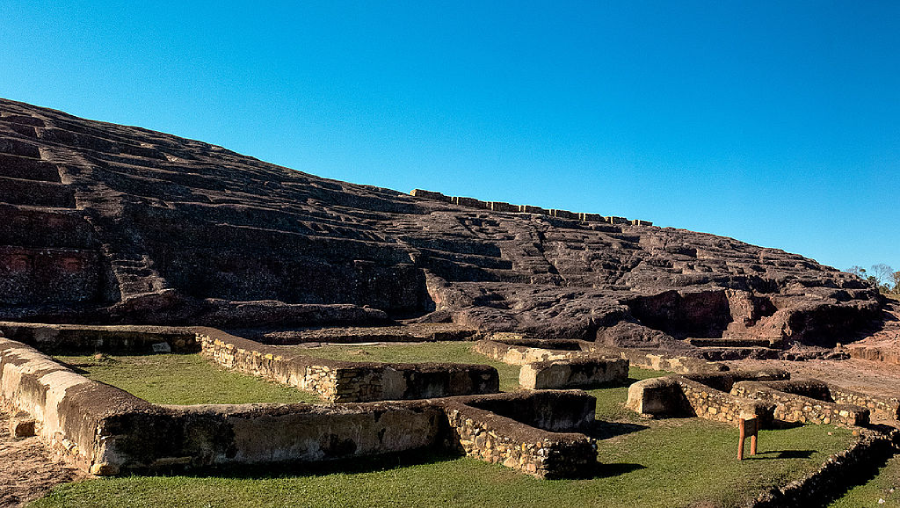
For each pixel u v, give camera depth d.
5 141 35.12
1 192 28.47
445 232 51.66
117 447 8.97
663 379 18.30
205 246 32.59
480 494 9.91
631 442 14.20
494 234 56.06
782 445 14.34
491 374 17.56
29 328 18.48
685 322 44.03
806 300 45.25
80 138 42.09
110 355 19.28
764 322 43.75
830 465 12.92
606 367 21.45
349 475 10.36
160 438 9.36
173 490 8.68
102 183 33.50
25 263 24.92
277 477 9.83
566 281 48.44
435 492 9.86
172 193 38.16
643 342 35.38
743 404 16.55
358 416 11.38
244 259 32.59
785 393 18.67
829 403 17.81
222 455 9.88
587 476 11.19
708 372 21.58
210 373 17.66
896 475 14.02
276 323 28.56
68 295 25.64
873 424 17.70
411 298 39.09
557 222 68.19
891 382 31.59
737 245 70.38
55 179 32.81
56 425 10.37
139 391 14.54
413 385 15.91
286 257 34.91
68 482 8.65
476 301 37.91
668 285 49.19
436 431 12.56
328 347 25.08
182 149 51.59
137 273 26.98
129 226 30.02
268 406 10.62
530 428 11.64
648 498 9.98
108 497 8.22
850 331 47.47
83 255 26.47
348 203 55.28
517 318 36.03
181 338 21.20
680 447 13.85
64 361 17.50
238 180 47.66
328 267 36.00
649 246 64.38
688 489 10.49
